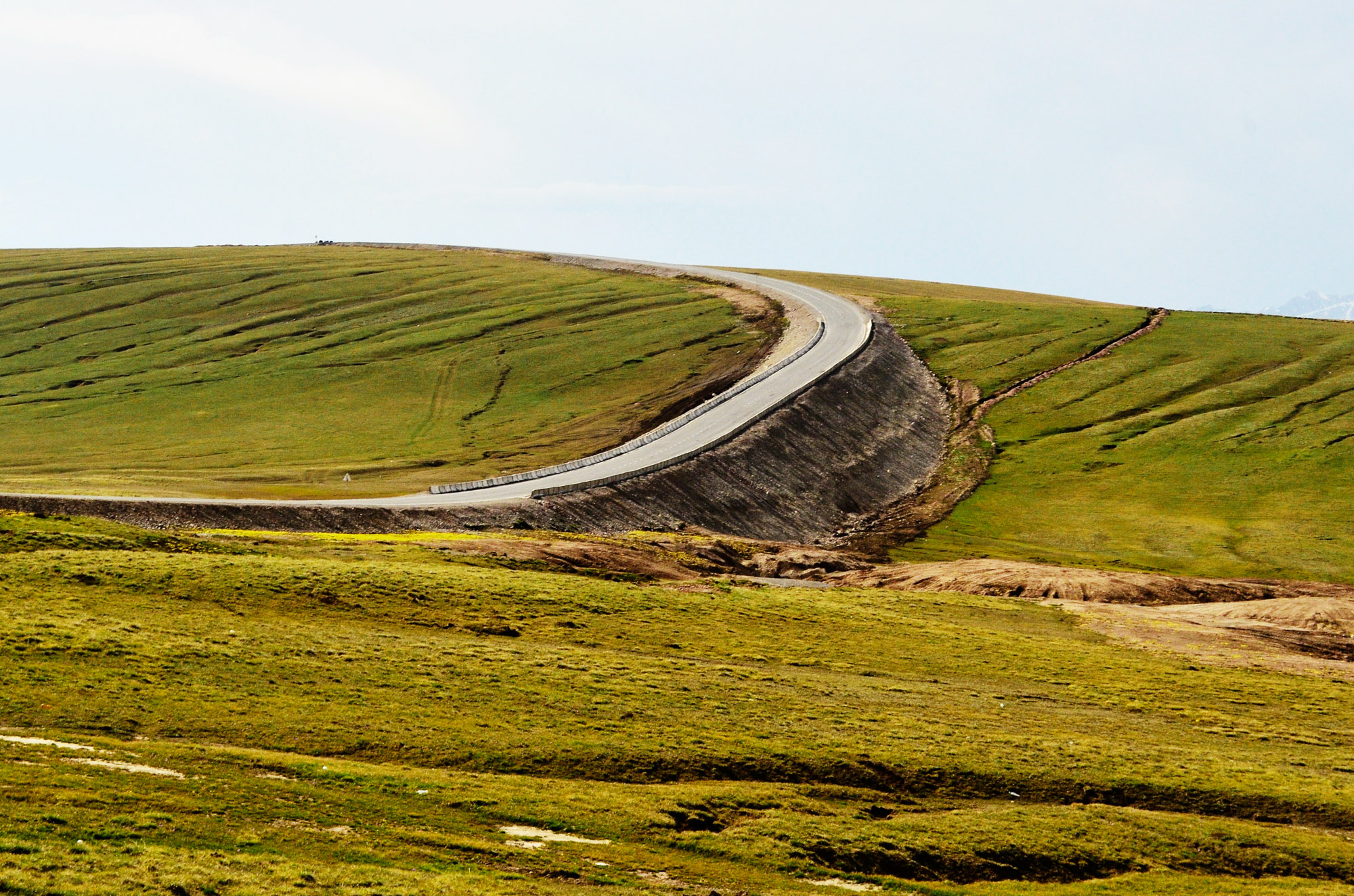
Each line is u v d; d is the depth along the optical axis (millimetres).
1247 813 35719
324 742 31812
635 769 33000
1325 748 43656
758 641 52062
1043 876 29812
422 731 33531
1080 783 36281
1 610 39281
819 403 116688
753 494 95312
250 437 110562
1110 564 88125
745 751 35094
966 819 32344
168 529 61812
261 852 22547
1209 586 75625
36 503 63031
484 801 28219
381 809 26688
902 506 105625
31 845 20391
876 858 28859
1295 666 56500
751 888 25609
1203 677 53156
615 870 25281
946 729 40250
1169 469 112062
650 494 87562
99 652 36062
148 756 27641
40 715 30156
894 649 53312
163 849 21484
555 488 83312
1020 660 53562
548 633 48531
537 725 35281
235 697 34156
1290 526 95875
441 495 82438
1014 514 102312
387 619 46750
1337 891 30062
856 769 34969
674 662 45531
